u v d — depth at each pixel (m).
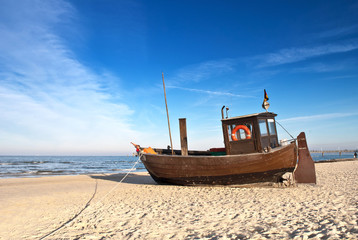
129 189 12.06
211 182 10.91
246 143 10.40
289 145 9.84
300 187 10.14
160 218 5.96
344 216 5.16
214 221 5.40
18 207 7.94
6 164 48.72
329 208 6.07
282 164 9.88
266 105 11.04
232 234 4.32
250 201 7.62
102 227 5.41
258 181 10.36
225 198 8.36
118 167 46.41
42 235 4.99
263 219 5.33
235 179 10.48
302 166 11.02
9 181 16.92
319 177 14.56
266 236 4.07
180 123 11.84
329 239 3.65
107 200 9.15
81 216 6.59
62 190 12.29
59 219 6.39
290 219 5.17
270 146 10.69
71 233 5.01
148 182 15.66
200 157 10.61
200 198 8.59
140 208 7.36
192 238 4.24
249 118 10.37
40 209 7.66
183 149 11.66
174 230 4.84
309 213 5.63
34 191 11.93
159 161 11.60
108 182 16.16
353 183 11.14
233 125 10.76
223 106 11.70
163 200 8.55
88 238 4.61
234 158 10.10
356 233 3.89
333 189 9.42
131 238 4.45
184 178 11.32
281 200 7.55
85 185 14.50
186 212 6.48
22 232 5.23
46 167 41.16
